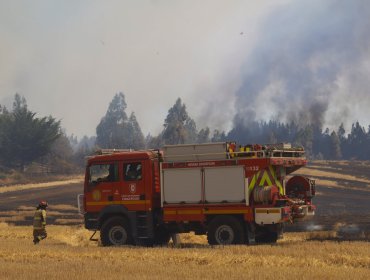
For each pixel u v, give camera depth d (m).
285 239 31.22
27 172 179.25
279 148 27.56
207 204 26.69
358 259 20.17
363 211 64.94
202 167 26.83
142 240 28.81
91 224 28.91
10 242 29.56
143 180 27.97
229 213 26.33
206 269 18.56
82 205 29.27
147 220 27.75
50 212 67.94
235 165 26.34
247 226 26.30
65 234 37.16
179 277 16.94
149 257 21.94
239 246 24.12
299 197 28.66
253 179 26.08
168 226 27.91
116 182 28.48
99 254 23.25
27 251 24.59
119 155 28.55
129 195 28.14
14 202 90.31
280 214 25.59
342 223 43.12
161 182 27.53
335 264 19.70
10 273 18.06
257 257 20.95
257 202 26.11
